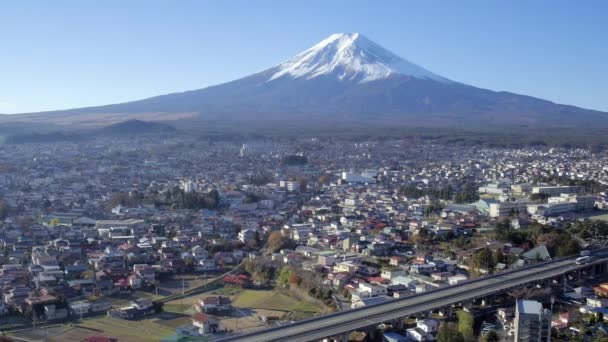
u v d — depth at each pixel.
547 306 172.25
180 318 169.75
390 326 152.50
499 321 160.38
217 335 154.88
